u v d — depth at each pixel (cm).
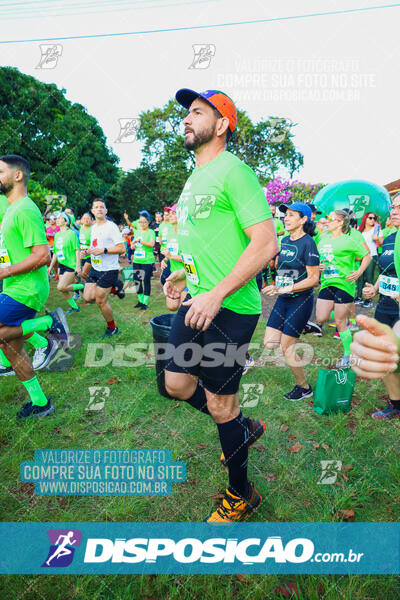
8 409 280
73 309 614
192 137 157
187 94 157
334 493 187
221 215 149
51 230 868
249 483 169
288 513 171
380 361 73
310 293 283
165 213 586
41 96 1475
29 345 424
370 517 171
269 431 248
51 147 1490
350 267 345
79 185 1573
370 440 236
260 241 138
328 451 225
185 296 237
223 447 159
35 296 253
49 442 238
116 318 568
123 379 337
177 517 173
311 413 273
